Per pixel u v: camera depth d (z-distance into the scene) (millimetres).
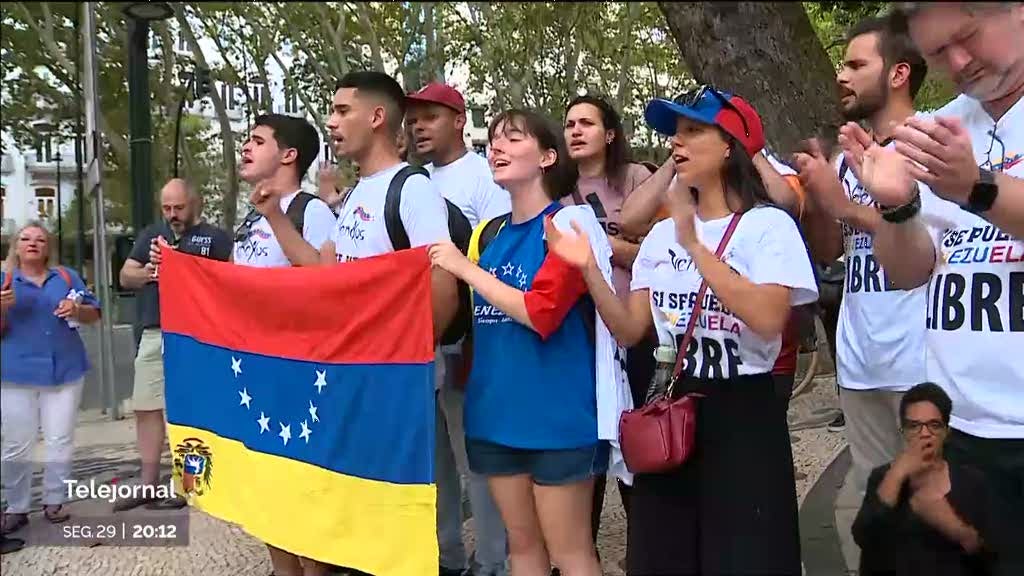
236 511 2879
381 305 2469
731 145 1906
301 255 2734
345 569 2955
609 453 2268
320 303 2586
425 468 2422
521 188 2316
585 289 2180
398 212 2500
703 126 1903
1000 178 1587
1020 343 1757
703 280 1917
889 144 2201
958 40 1618
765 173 2078
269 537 2754
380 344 2488
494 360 2297
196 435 3029
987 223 1803
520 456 2279
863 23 2342
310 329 2637
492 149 2309
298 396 2688
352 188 2822
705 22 2666
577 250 2045
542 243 2260
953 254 1863
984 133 1841
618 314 2076
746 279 1824
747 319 1798
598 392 2199
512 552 2373
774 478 1881
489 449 2314
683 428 1868
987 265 1791
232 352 2877
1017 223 1595
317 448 2641
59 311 3256
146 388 3271
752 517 1853
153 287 3234
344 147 2631
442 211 2541
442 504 3133
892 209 1804
